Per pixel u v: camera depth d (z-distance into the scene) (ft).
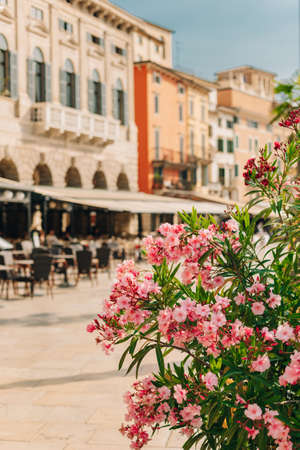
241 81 203.10
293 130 11.09
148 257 10.21
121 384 20.47
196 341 9.85
